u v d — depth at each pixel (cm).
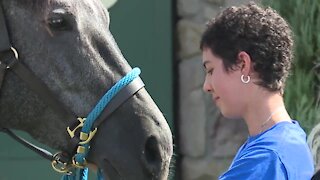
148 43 982
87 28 588
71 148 594
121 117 582
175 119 1006
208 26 472
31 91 593
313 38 895
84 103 586
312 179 439
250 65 457
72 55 584
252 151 446
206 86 475
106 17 612
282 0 900
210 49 467
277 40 458
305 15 895
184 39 991
